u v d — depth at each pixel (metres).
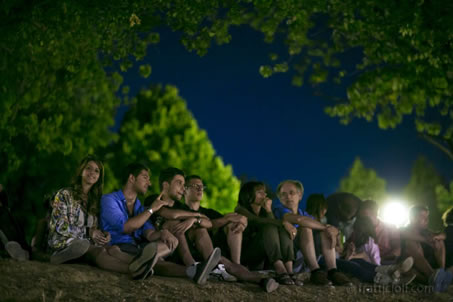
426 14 9.01
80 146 15.04
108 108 15.03
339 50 11.18
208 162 24.14
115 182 19.97
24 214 15.42
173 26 8.31
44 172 15.01
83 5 7.40
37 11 7.40
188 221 6.20
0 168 13.02
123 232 6.01
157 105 24.55
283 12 8.90
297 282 6.46
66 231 5.62
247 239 6.79
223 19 8.60
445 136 11.76
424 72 9.75
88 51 9.20
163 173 6.64
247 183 7.16
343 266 7.27
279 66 10.01
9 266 5.21
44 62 9.83
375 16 9.44
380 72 10.52
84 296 4.94
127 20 7.66
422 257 7.37
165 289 5.43
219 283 5.99
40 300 4.71
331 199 8.51
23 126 10.94
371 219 7.87
